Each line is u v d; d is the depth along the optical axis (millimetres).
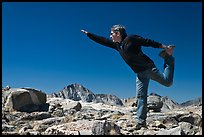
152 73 9727
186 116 13633
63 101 19656
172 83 9883
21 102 17062
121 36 9773
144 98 10047
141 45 9523
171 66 9781
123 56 9828
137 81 10047
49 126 11516
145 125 10195
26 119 14062
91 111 17891
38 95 17750
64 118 13469
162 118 12742
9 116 14406
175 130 9641
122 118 13305
